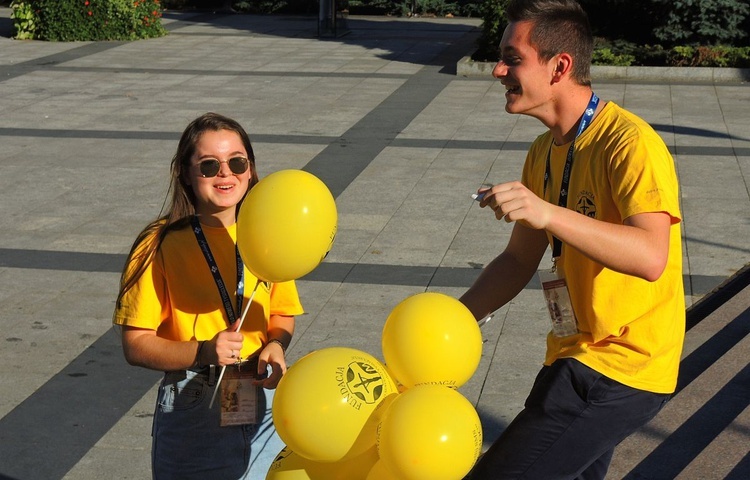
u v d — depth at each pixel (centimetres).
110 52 1839
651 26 1705
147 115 1261
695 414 459
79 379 527
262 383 300
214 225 302
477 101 1359
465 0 2716
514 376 524
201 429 298
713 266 695
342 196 890
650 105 1334
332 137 1131
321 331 590
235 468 300
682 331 283
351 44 2000
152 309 296
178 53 1842
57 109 1298
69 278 684
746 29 1666
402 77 1570
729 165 995
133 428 475
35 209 852
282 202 267
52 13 1975
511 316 607
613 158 264
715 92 1428
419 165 1004
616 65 1570
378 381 257
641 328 274
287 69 1652
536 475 283
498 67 280
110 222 815
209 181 293
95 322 606
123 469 438
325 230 272
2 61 1712
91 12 1986
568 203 281
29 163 1014
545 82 276
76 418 485
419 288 664
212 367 297
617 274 272
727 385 484
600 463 306
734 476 395
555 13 272
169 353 286
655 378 274
